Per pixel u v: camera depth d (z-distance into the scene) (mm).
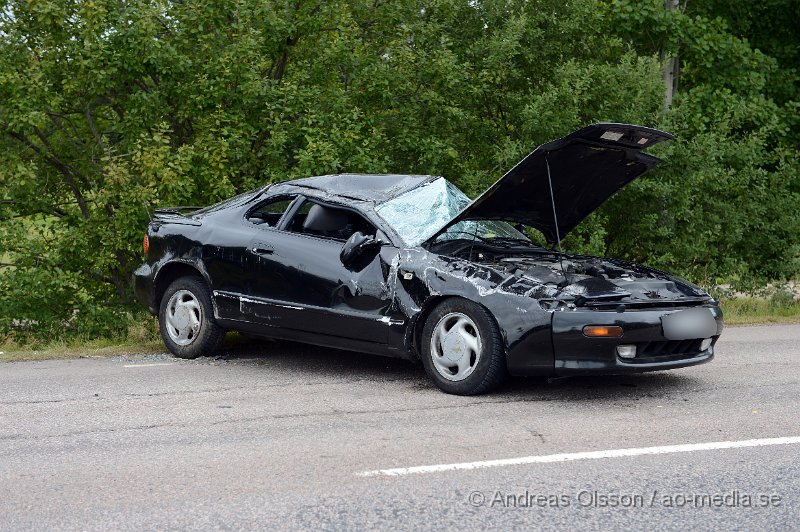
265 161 11906
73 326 11469
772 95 14945
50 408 6410
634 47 14219
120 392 6918
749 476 4727
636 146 7434
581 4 13000
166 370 7816
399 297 6977
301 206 7875
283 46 12445
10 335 11188
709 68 14500
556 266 7078
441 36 12742
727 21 15289
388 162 11898
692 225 12555
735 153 12906
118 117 12438
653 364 6406
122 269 12383
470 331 6727
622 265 7465
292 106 11773
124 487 4613
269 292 7727
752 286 12945
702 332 6582
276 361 8203
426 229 7375
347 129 11586
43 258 11547
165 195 11266
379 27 13008
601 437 5504
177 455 5180
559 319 6328
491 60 12500
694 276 12914
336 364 8047
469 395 6703
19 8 11797
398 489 4523
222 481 4684
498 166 12242
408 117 12383
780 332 10320
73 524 4098
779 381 7277
